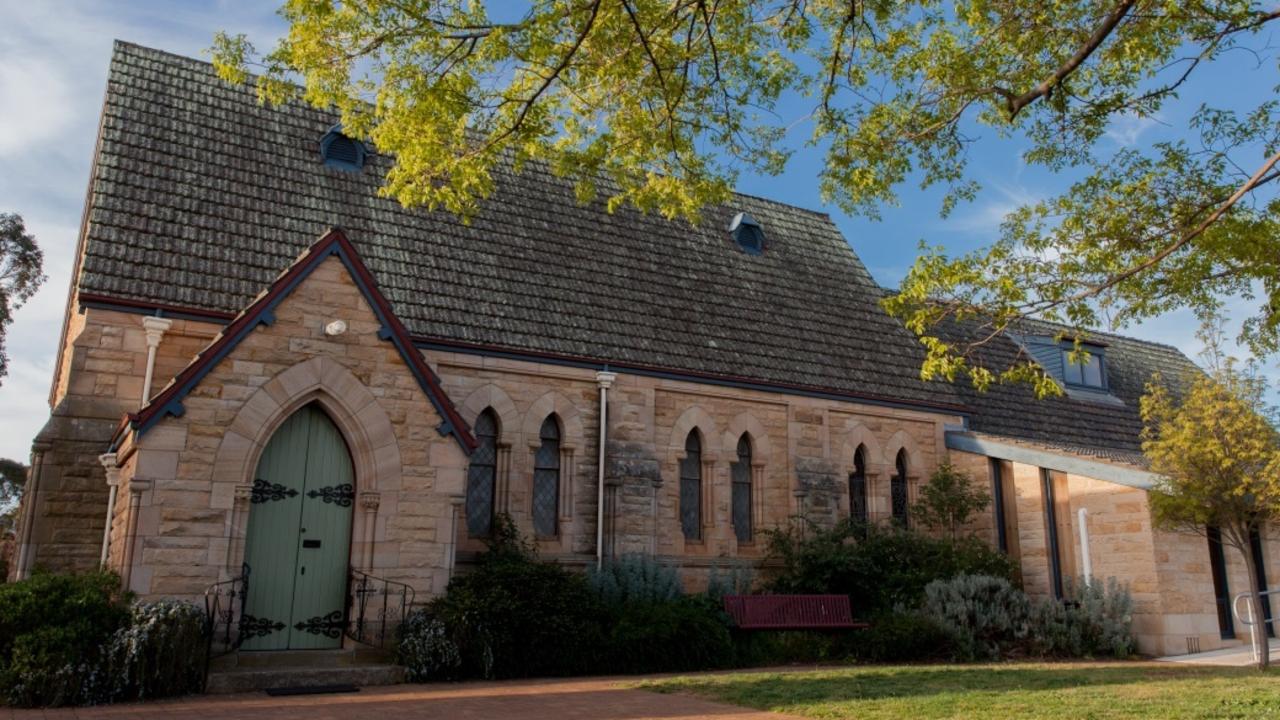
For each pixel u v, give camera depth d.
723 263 23.02
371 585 13.34
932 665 15.88
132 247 15.34
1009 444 21.31
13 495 41.31
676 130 12.91
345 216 18.20
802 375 21.05
